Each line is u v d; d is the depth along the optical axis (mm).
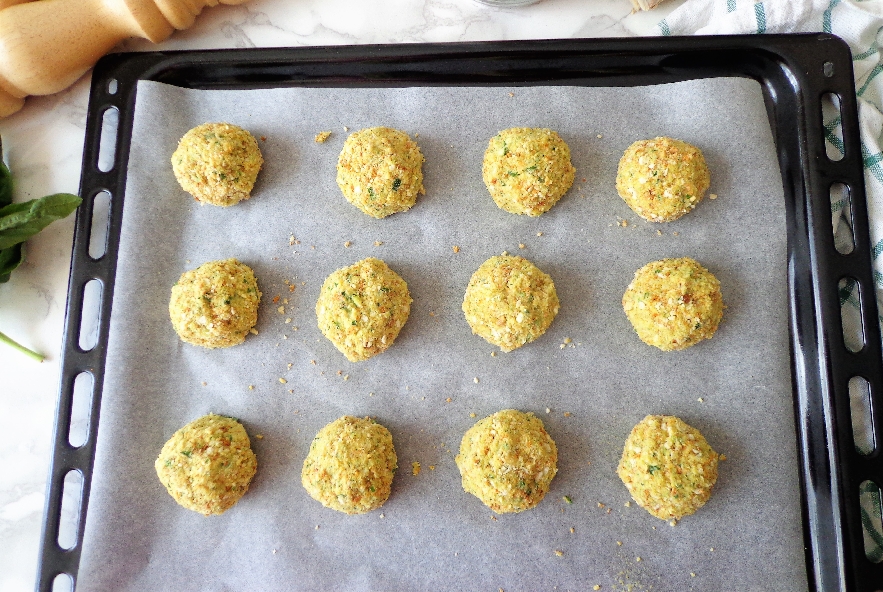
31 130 339
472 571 291
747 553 282
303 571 294
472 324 301
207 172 303
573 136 314
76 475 312
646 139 309
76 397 315
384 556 294
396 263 315
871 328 281
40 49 306
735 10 310
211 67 322
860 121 302
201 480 285
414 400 306
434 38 336
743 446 290
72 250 310
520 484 281
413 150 310
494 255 312
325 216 319
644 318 292
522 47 312
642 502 282
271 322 314
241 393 310
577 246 310
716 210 303
